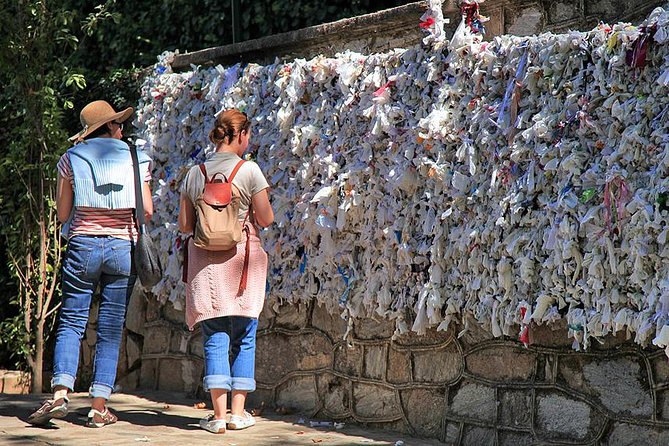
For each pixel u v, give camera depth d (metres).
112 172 9.01
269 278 10.05
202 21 14.20
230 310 8.75
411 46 9.35
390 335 9.00
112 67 14.98
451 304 8.29
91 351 12.60
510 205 7.77
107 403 10.55
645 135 7.01
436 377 8.60
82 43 13.45
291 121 9.84
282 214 9.89
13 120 13.49
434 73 8.46
